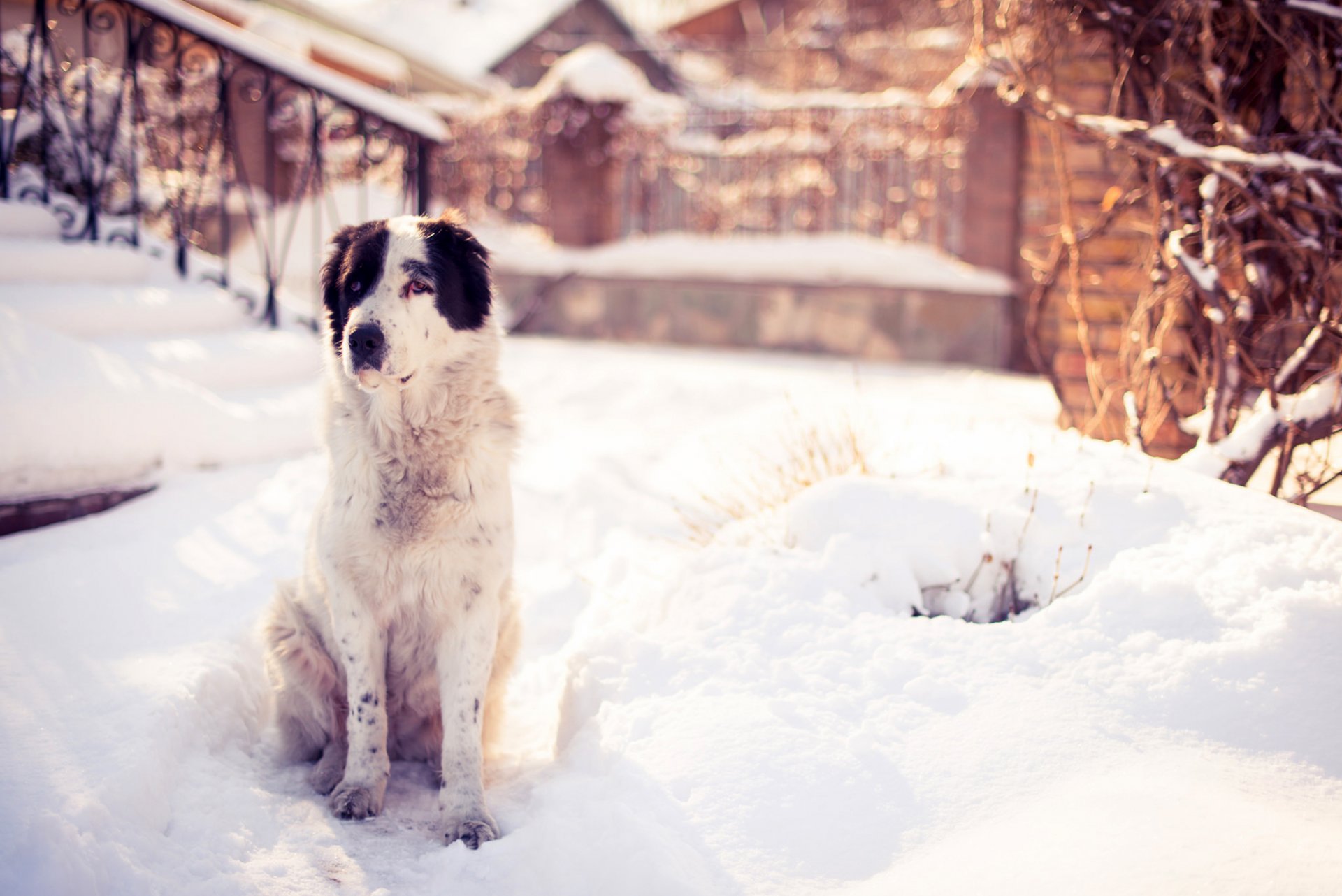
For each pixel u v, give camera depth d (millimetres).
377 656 2623
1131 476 3256
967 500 3234
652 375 7770
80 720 2383
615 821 2125
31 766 2152
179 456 4316
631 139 10898
